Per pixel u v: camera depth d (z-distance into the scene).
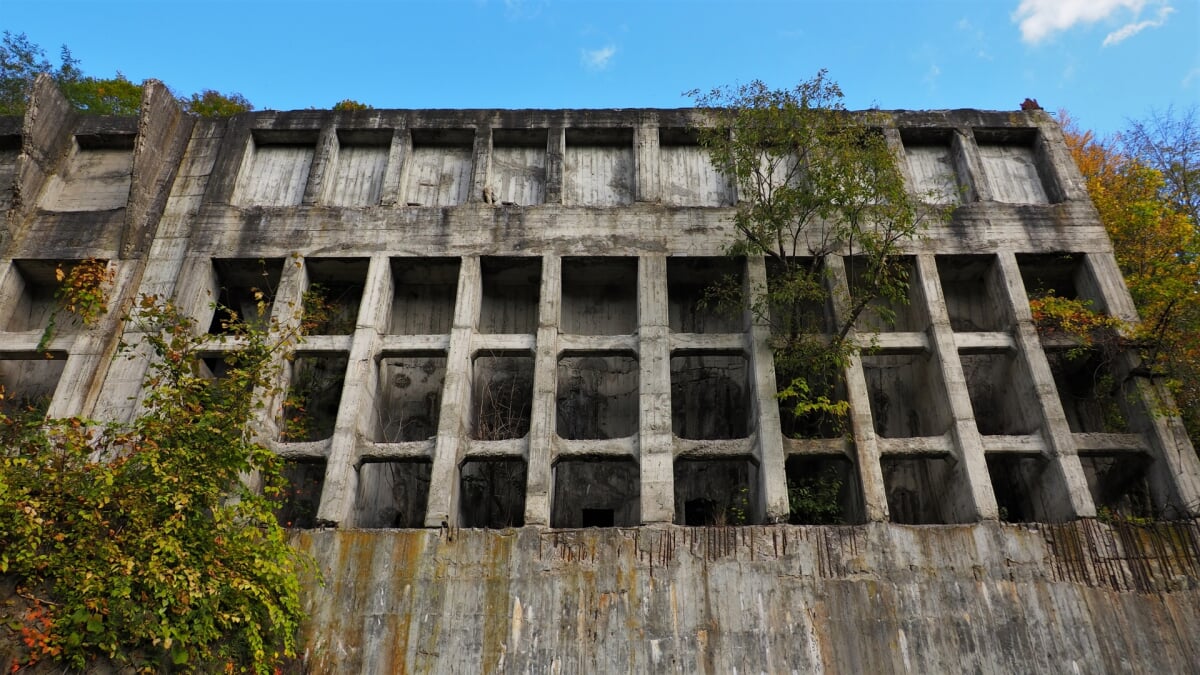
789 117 20.84
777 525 18.52
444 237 23.06
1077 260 23.05
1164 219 27.28
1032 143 25.61
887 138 24.92
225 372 22.91
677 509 22.00
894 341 21.72
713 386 23.42
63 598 14.50
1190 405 21.59
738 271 23.12
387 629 17.36
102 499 14.66
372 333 21.52
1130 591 17.66
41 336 21.61
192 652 15.05
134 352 21.06
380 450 19.95
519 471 22.17
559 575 17.94
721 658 16.95
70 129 25.77
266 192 24.78
